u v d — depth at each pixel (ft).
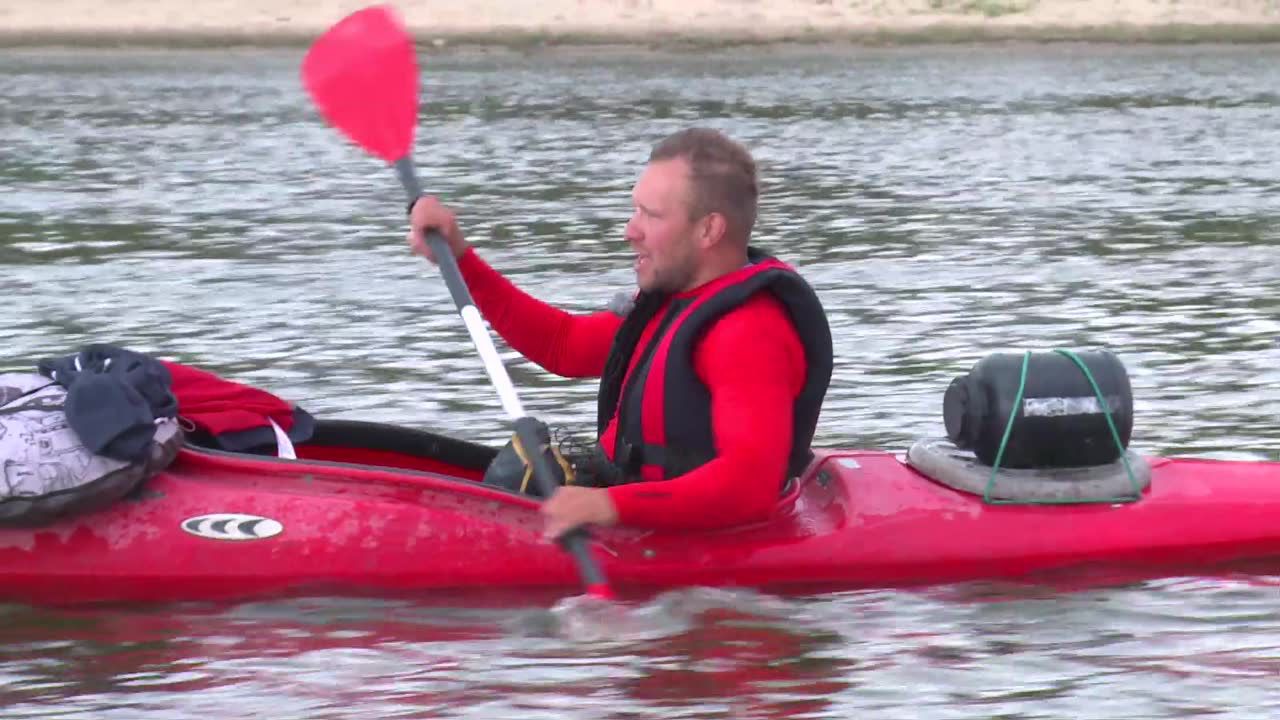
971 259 134.10
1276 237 146.61
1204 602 53.83
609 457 54.24
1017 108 288.92
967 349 98.22
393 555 53.01
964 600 53.88
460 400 85.87
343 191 184.44
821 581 54.54
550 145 234.99
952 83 338.95
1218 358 94.89
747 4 430.20
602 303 116.57
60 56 372.17
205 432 55.31
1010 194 180.55
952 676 48.14
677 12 422.00
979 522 55.52
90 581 52.01
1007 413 55.42
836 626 51.67
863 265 131.13
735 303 50.29
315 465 54.03
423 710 45.60
